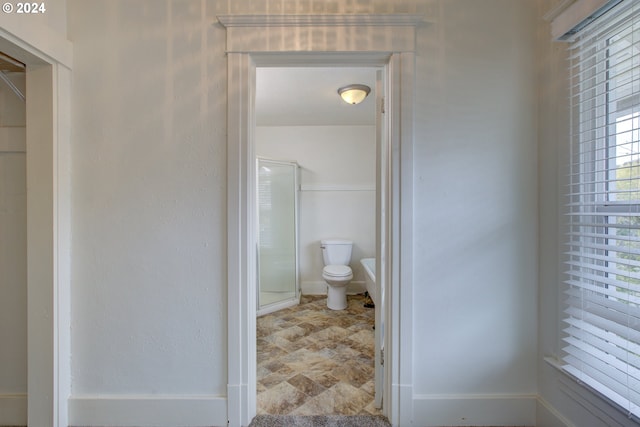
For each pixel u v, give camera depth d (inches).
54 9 50.9
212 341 54.4
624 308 39.0
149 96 54.0
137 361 54.6
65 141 53.0
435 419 54.6
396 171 53.8
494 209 54.4
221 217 54.2
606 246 41.8
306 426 54.9
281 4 53.9
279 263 133.6
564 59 48.7
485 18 53.7
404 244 53.9
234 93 53.2
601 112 44.9
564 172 49.3
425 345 54.9
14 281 54.9
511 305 54.6
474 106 54.1
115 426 54.1
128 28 53.9
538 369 54.2
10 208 54.7
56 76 51.3
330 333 97.3
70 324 54.2
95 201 54.1
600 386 42.7
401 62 53.1
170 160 54.1
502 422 54.5
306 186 141.1
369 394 64.5
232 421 54.1
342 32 52.9
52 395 51.5
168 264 54.4
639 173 39.7
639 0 36.9
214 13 53.7
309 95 100.7
